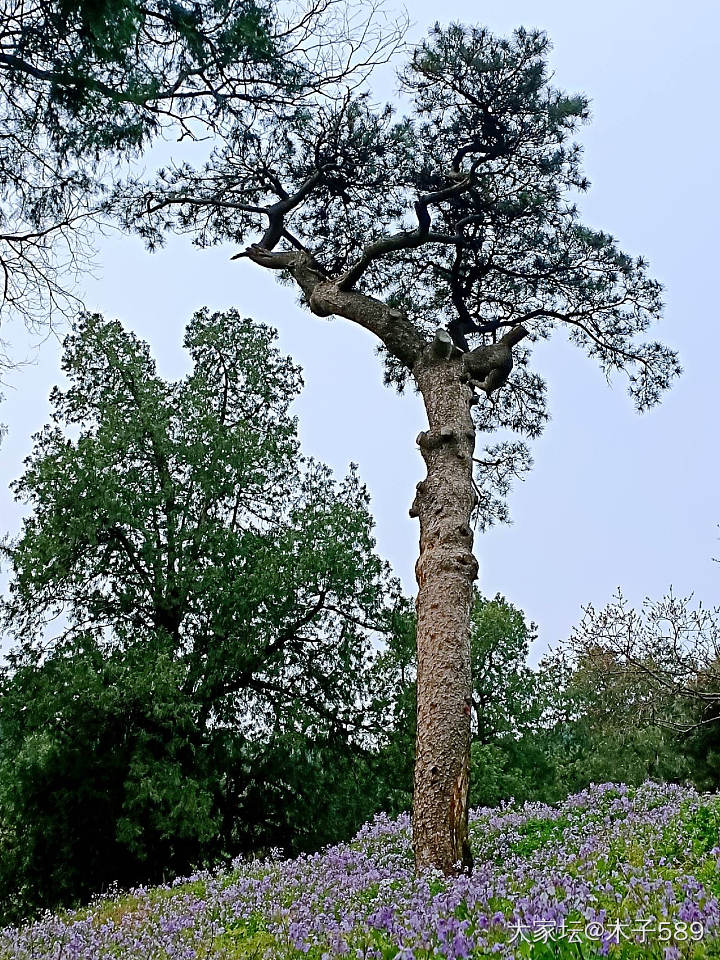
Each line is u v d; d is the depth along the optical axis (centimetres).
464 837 962
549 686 4038
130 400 2767
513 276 1531
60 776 2320
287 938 748
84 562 2505
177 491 2653
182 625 2570
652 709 1981
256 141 1462
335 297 1412
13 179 1013
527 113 1421
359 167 1489
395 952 601
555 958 482
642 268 1492
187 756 2400
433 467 1188
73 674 2239
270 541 2648
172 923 939
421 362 1308
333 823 2533
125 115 974
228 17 977
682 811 1057
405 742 2627
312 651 2658
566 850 918
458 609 1071
